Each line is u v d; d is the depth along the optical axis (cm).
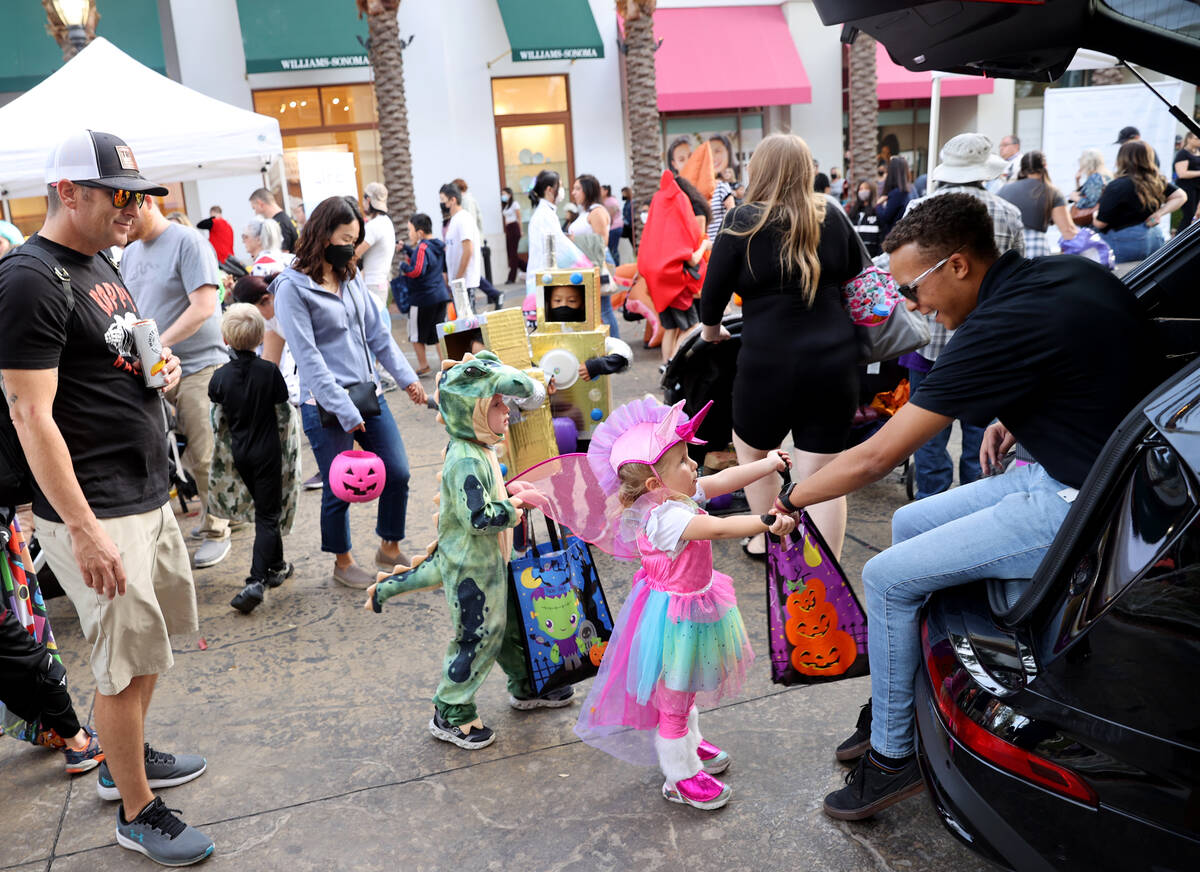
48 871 260
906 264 234
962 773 193
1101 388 207
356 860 256
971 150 426
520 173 1705
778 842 252
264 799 286
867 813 252
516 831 264
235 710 340
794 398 357
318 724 328
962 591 230
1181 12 238
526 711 330
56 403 245
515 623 315
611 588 421
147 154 639
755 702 324
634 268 916
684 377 460
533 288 505
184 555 281
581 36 1617
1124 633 163
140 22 1466
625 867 246
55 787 303
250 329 411
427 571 307
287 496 436
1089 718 169
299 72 1559
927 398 215
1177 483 162
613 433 265
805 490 232
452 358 443
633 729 274
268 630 404
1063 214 524
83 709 347
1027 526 217
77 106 632
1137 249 766
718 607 255
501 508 287
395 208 1466
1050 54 261
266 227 812
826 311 354
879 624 239
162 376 268
